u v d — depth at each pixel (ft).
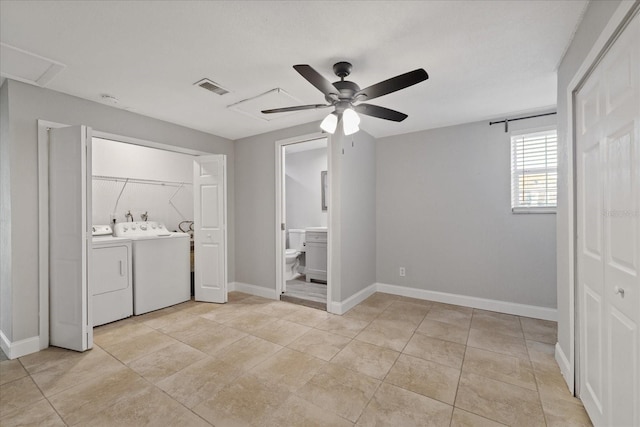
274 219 12.71
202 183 12.50
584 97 5.55
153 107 9.82
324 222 16.67
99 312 9.72
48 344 8.27
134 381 6.51
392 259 13.34
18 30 5.71
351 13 5.30
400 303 11.98
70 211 8.04
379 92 6.30
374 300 12.37
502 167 10.86
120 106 9.70
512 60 6.86
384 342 8.41
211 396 5.98
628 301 3.99
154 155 14.26
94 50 6.45
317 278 14.99
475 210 11.39
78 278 7.94
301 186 17.47
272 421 5.28
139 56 6.71
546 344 8.23
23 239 7.87
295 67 5.62
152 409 5.59
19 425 5.18
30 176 8.00
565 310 6.55
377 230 13.70
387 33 5.88
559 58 6.73
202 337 8.80
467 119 11.07
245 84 8.15
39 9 5.11
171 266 11.87
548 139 10.17
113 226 12.73
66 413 5.48
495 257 11.02
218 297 12.17
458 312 10.90
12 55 6.59
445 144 11.99
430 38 6.04
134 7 5.10
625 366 4.08
